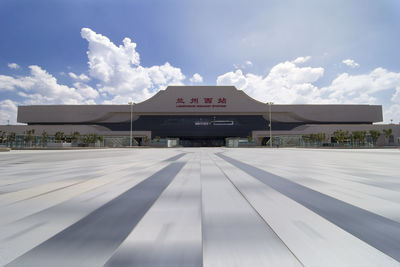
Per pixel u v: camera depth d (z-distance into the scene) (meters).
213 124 77.00
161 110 75.56
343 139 55.16
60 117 73.88
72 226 2.64
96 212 3.17
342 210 3.21
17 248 2.08
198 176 6.60
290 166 9.45
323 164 10.38
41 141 52.78
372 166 9.41
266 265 1.79
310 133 67.69
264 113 76.31
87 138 60.69
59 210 3.26
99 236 2.36
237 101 76.44
